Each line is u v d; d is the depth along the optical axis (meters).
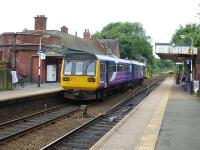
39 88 28.69
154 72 115.12
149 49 93.56
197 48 33.59
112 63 27.52
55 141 11.95
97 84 23.30
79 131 14.61
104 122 17.12
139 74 44.19
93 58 23.50
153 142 10.92
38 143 12.57
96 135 14.13
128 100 27.38
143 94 33.59
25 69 37.97
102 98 25.78
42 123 15.85
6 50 38.50
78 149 11.82
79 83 23.50
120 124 14.37
